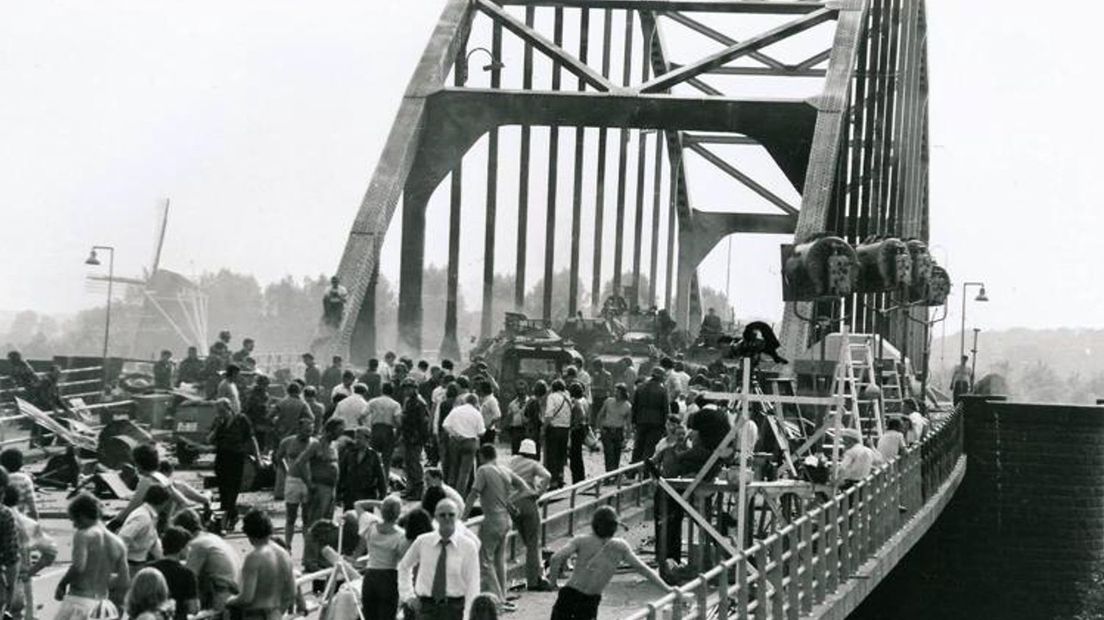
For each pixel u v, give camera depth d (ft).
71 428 117.91
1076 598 181.68
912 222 245.65
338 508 96.78
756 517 101.04
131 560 58.13
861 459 89.15
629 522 106.11
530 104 193.26
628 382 150.10
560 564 54.80
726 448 78.28
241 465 90.84
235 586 54.90
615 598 79.25
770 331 69.72
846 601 77.20
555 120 193.06
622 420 117.91
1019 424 182.80
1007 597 181.78
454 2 202.28
